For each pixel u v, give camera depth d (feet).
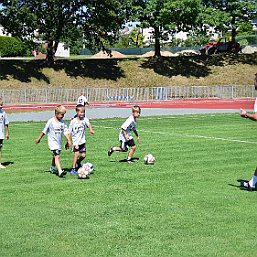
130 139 45.96
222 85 155.63
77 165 42.14
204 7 169.17
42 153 51.88
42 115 103.81
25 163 45.88
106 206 30.48
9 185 36.52
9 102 127.44
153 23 165.07
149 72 166.71
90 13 159.74
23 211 29.40
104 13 158.92
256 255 22.44
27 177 39.45
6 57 227.61
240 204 30.78
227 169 42.32
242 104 128.57
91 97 135.74
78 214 28.73
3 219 27.73
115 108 118.93
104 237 24.80
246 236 24.93
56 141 39.83
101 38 176.96
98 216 28.35
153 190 34.68
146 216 28.30
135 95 138.92
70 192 34.19
